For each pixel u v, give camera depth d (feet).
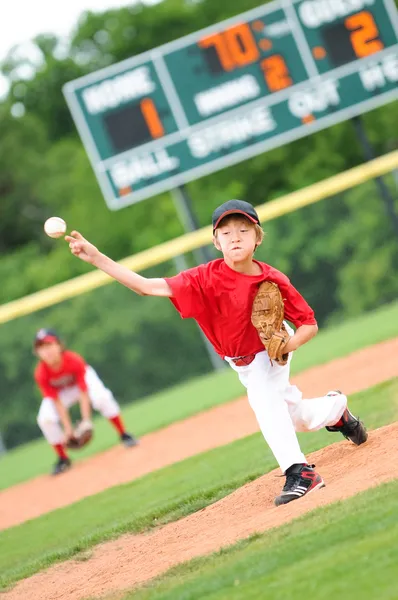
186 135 119.14
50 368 77.82
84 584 35.22
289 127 119.44
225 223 34.99
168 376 125.39
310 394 71.87
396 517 27.68
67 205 262.67
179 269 120.06
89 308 123.85
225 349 36.73
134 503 51.08
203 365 126.21
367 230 129.70
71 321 123.54
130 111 118.93
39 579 39.04
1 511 69.41
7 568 44.27
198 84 119.14
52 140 283.59
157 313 125.18
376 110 216.95
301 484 35.78
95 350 124.36
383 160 121.29
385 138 217.36
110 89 118.83
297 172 218.18
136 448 77.51
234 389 96.02
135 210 239.09
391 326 101.71
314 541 28.27
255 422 70.13
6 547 51.01
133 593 30.22
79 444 78.23
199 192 224.12
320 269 130.31
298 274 130.41
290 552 27.99
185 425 81.71
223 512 38.75
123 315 124.88
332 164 217.77
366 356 84.53
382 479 33.19
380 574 23.81
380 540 26.25
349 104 119.85
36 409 121.39
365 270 129.80
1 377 121.29
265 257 131.03
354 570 24.71
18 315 117.91
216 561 30.17
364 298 130.41
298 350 109.19
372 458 37.32
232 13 243.81
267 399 36.50
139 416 99.76
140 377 124.98
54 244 269.64
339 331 117.60
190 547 34.47
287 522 31.96
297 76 119.55
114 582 33.55
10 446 121.39
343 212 130.11
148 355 125.08
